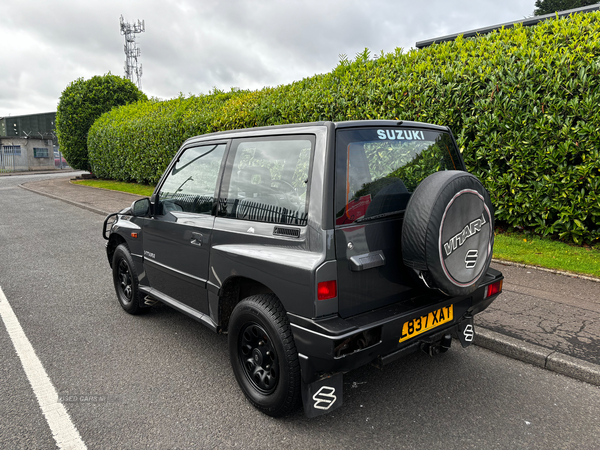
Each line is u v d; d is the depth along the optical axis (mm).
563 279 5230
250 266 2820
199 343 4051
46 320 4641
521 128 6473
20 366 3621
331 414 2891
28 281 6145
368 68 8734
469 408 2932
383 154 2824
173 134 15430
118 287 4973
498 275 3252
